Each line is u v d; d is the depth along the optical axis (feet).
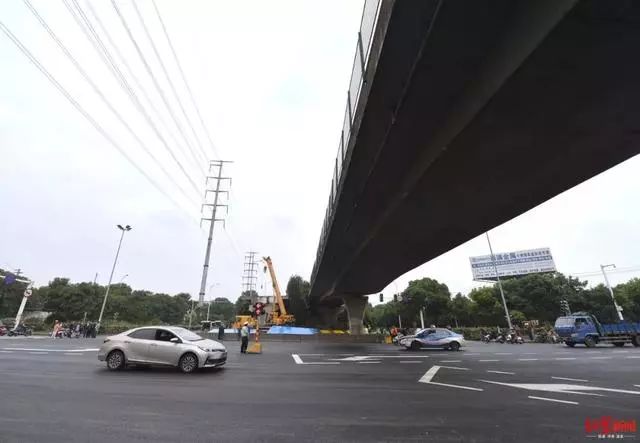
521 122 33.50
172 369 44.45
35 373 39.65
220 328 114.11
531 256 230.48
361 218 69.46
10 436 18.47
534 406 25.89
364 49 39.01
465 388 33.14
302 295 263.49
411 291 230.27
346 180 55.42
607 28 23.03
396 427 20.62
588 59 25.82
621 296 202.80
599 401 27.58
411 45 30.45
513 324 189.98
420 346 86.38
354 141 45.68
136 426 20.45
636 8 21.42
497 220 62.34
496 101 30.30
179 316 383.24
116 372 41.24
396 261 99.04
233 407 25.16
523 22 25.63
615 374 42.57
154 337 44.32
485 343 127.34
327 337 135.33
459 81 32.89
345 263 113.91
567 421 21.90
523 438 18.72
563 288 203.10
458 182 46.73
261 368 47.29
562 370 46.24
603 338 92.79
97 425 20.57
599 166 42.39
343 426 20.77
